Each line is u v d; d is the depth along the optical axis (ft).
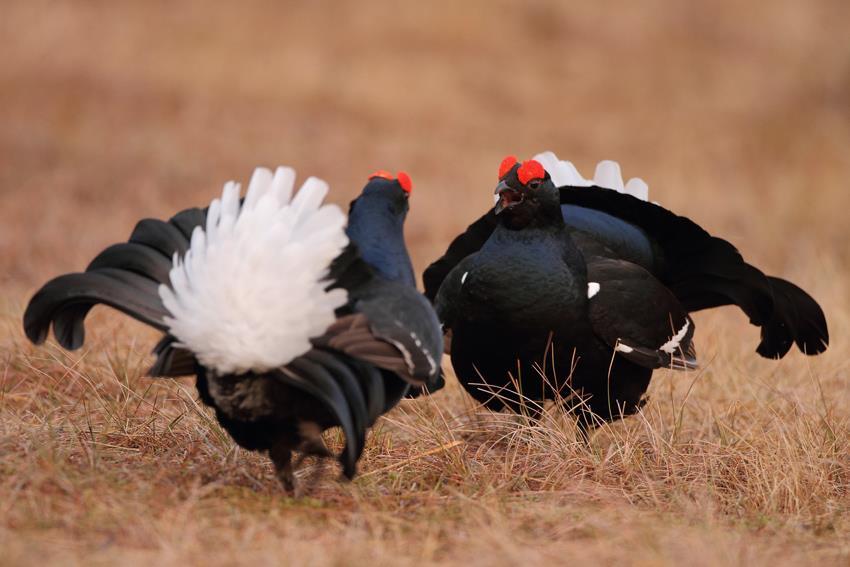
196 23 136.26
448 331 41.01
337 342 28.60
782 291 44.29
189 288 29.14
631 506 33.96
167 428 37.65
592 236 41.11
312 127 112.47
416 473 35.94
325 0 148.56
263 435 31.37
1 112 104.12
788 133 128.67
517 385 38.29
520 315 36.65
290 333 28.22
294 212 28.58
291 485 32.63
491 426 40.93
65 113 105.70
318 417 30.53
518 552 28.19
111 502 30.01
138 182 88.48
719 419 42.42
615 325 37.83
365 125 115.75
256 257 27.84
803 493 35.55
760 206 98.37
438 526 30.58
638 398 40.04
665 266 43.52
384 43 140.05
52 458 32.60
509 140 116.57
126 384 42.45
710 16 173.47
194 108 112.27
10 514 28.76
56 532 28.12
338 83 125.70
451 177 100.63
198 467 34.71
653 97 140.36
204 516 29.89
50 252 68.80
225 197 29.66
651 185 102.68
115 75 118.73
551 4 160.35
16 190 83.46
